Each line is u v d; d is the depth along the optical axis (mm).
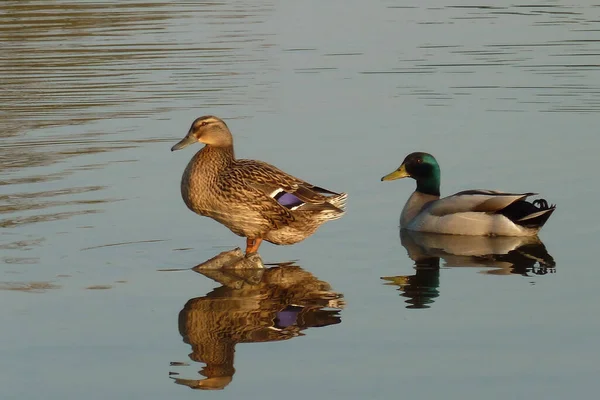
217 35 30750
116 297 12492
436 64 27062
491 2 35844
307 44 29547
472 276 13367
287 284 13055
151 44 29531
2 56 28047
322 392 9836
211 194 13680
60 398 9781
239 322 11672
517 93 24141
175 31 31391
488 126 21500
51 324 11594
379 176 18219
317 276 13383
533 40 29656
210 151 13820
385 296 12547
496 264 13938
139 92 24266
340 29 31625
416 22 32719
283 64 27125
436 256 14398
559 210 16281
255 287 12914
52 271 13414
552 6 34969
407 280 13211
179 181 17906
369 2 36344
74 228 15273
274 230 13945
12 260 13820
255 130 21094
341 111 22656
